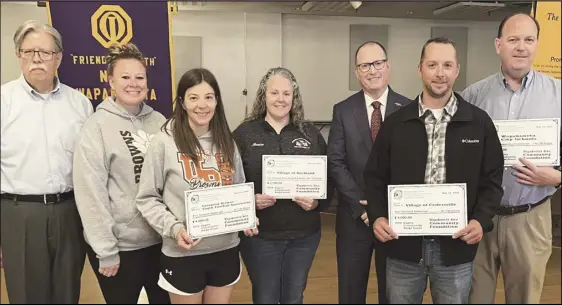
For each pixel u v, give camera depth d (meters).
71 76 2.16
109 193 1.74
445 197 1.69
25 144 1.78
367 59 2.04
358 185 2.04
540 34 2.28
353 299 2.18
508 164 1.94
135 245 1.79
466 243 1.72
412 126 1.70
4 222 1.82
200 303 1.78
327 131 2.27
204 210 1.70
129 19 2.20
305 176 1.95
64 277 1.89
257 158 1.93
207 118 1.67
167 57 2.26
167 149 1.67
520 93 1.97
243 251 1.98
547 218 2.01
